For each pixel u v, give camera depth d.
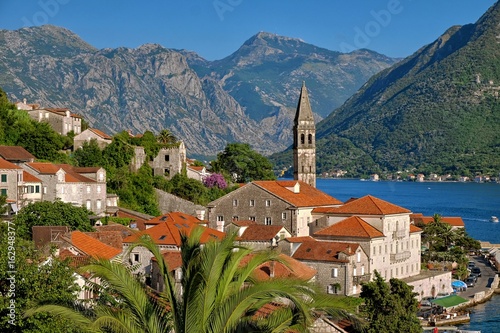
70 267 55.91
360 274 152.75
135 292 38.25
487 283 197.50
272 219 183.75
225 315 36.16
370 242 158.00
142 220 185.50
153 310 38.16
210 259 37.12
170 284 38.44
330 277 148.00
